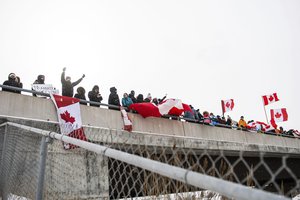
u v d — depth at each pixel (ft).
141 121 31.40
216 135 39.65
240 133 43.80
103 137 22.41
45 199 11.78
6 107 22.17
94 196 21.31
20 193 13.19
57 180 11.84
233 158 41.29
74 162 18.21
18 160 14.19
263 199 2.60
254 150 42.22
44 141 8.91
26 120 21.49
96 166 21.75
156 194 6.67
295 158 55.01
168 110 34.30
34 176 11.98
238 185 2.90
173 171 3.79
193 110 39.22
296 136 61.87
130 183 15.53
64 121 24.47
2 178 17.15
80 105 26.76
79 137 17.47
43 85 26.43
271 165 48.26
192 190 6.85
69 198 11.64
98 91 31.50
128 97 33.09
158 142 29.27
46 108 24.45
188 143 32.55
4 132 18.75
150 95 37.37
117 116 29.43
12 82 25.89
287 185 54.13
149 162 4.27
